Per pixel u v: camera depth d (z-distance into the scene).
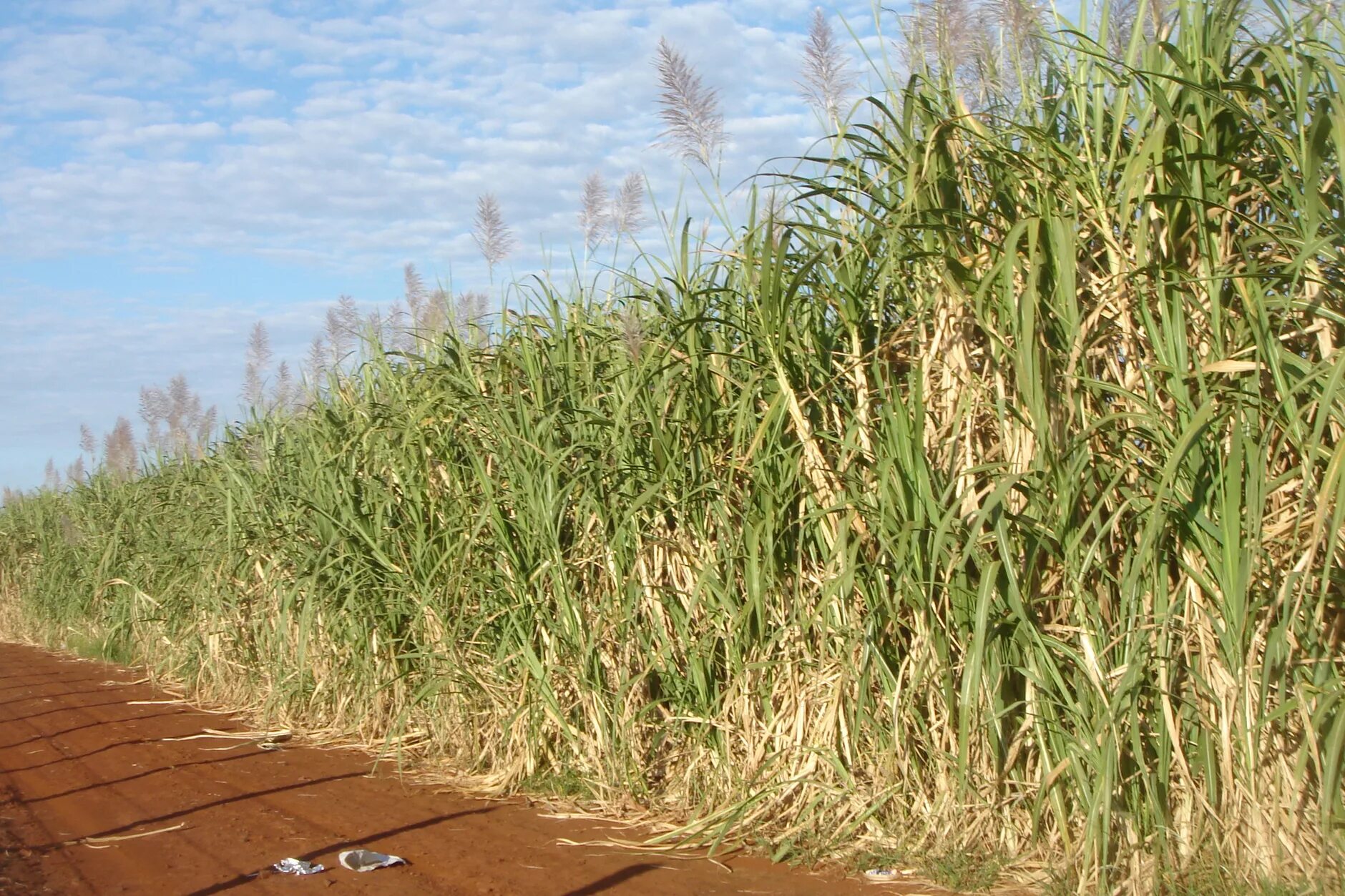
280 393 9.51
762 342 4.95
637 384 5.32
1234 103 3.72
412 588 6.81
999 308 4.24
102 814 5.94
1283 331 4.11
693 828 5.00
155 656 11.33
